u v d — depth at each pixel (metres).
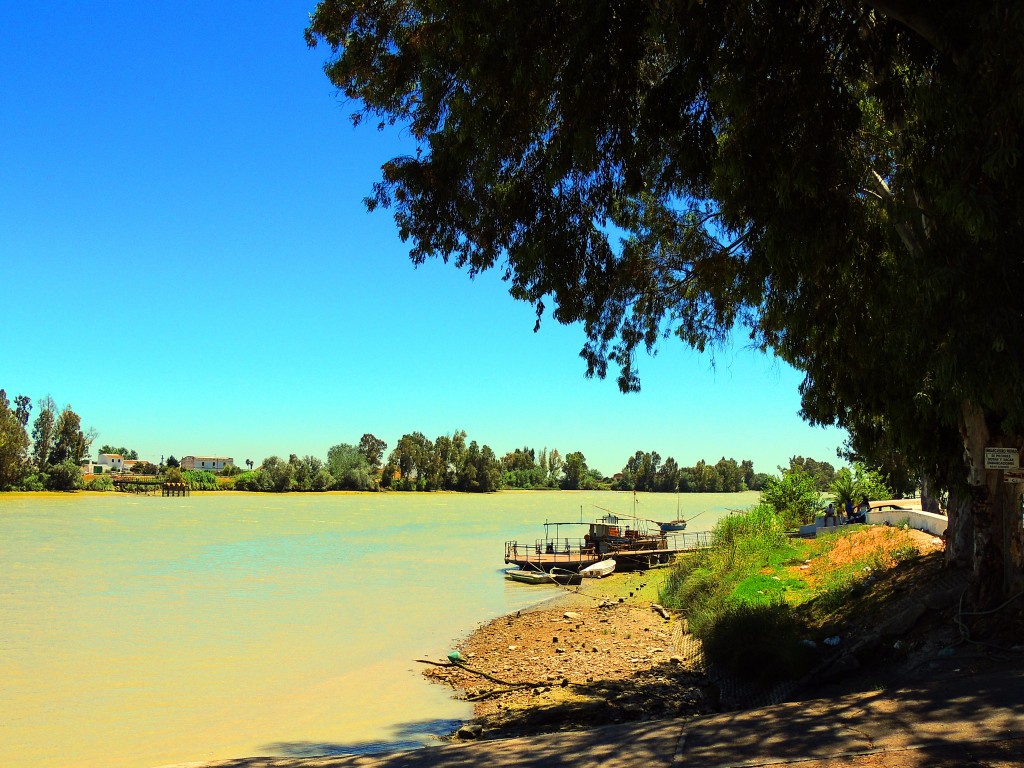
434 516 99.75
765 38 9.57
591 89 10.29
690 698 13.96
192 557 48.28
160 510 99.06
